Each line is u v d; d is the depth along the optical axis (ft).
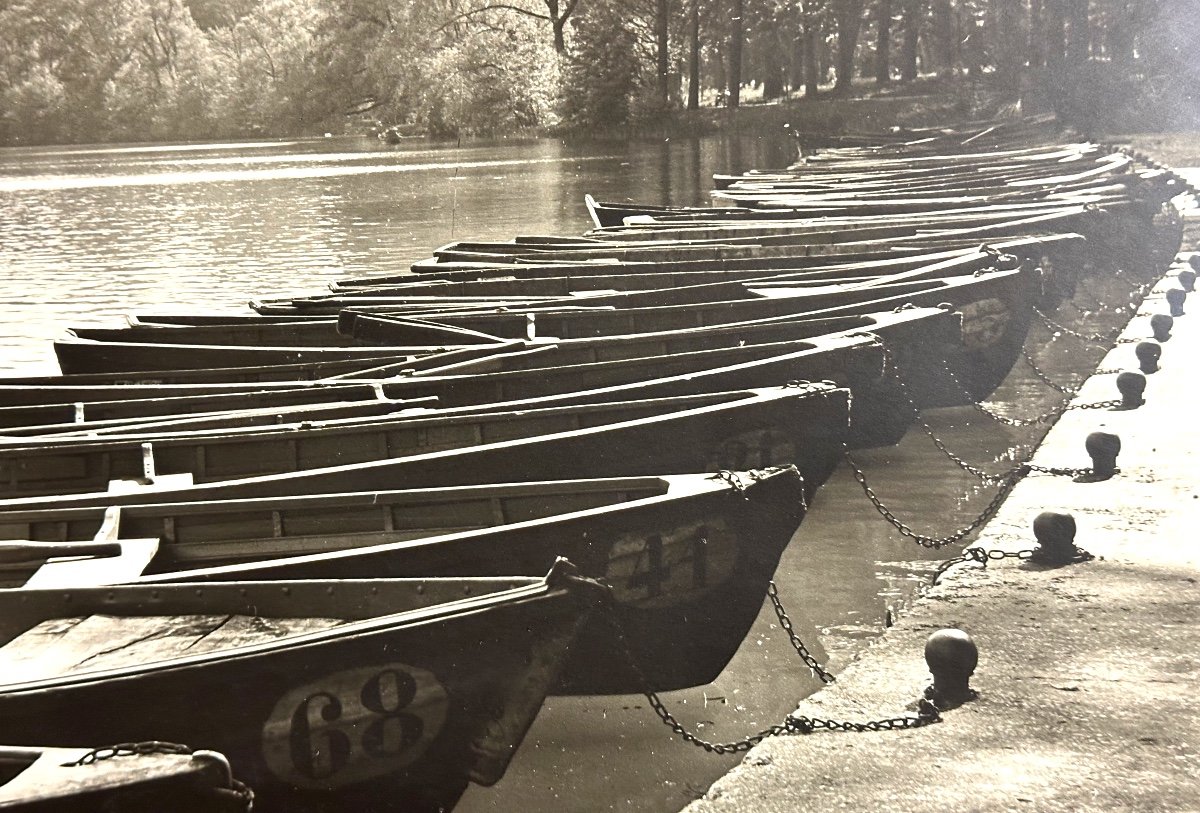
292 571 23.48
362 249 99.14
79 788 15.56
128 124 328.70
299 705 19.34
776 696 25.08
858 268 57.57
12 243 110.22
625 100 232.73
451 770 20.56
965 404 47.73
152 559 25.39
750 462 32.14
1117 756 19.66
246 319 52.90
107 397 40.75
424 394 38.91
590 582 20.38
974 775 19.27
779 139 205.16
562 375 39.50
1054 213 70.90
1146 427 39.83
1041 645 24.06
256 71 323.98
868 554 32.48
